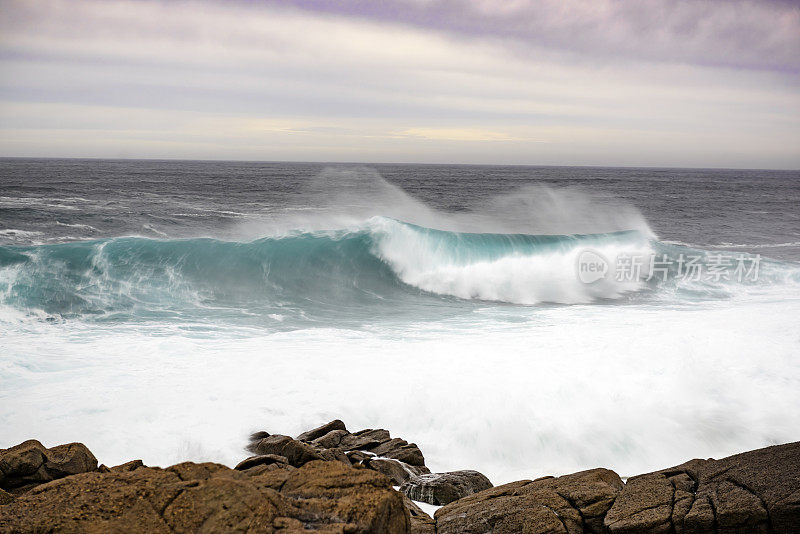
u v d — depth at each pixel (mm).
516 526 5246
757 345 12781
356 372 11195
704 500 5305
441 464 8648
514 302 18828
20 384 10297
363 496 3953
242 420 9289
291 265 19859
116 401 9688
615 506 5402
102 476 4066
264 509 3629
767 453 5984
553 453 8945
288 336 13789
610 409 9859
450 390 10352
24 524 3457
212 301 17453
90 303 16312
